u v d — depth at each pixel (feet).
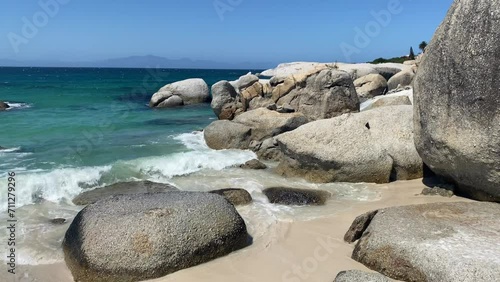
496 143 22.08
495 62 22.09
